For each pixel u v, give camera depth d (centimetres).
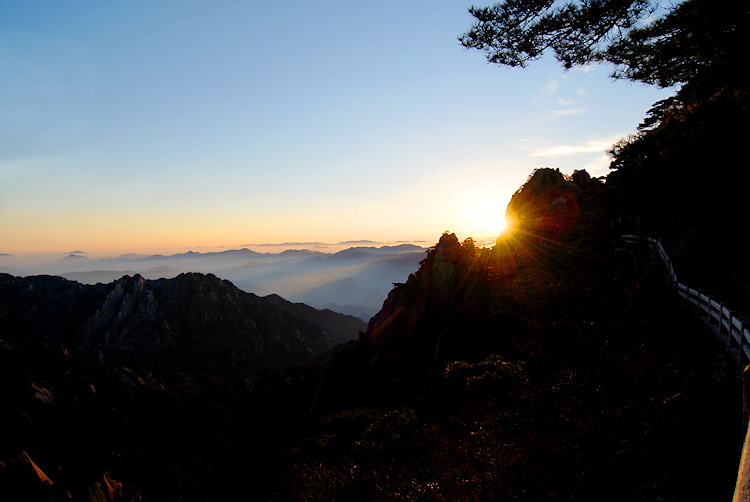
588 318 1116
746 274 1543
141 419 6184
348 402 2769
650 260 1888
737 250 1730
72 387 6762
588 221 2688
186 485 3108
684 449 610
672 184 1988
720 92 1417
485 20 1092
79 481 2044
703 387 779
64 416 5869
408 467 1054
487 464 782
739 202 1816
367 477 1103
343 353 3136
